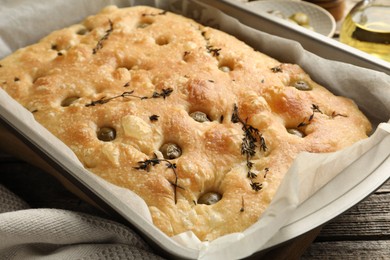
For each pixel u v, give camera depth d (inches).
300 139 24.2
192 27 29.5
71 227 22.1
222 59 27.6
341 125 24.9
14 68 28.0
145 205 21.9
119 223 22.2
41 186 27.1
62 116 25.4
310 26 32.5
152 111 25.0
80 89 26.5
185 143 24.1
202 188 23.2
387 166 22.8
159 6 32.3
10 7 30.0
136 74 26.8
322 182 22.5
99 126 25.1
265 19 28.8
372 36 28.5
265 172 23.2
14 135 24.7
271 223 20.6
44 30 30.6
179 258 20.2
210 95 25.5
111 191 21.5
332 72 26.7
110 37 29.0
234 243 20.4
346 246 24.2
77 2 30.9
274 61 27.5
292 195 20.6
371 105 26.2
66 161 22.3
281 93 25.6
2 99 24.7
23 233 21.9
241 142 24.0
